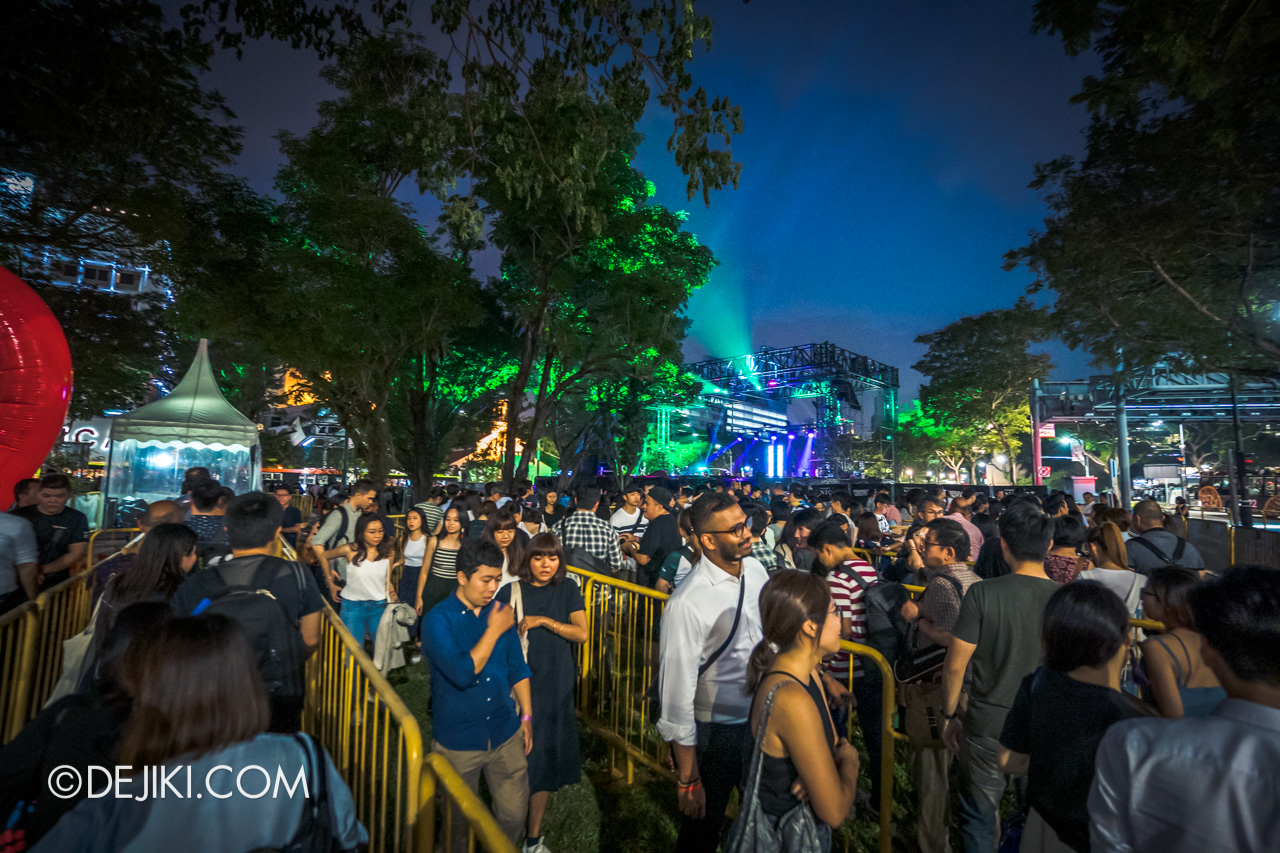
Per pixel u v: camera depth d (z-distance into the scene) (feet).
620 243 68.80
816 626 6.64
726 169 22.56
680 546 21.67
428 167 25.45
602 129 25.40
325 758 5.48
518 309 67.62
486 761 10.20
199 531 15.75
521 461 74.02
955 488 86.17
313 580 10.58
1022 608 9.58
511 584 13.12
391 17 23.71
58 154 37.88
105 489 45.55
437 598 20.65
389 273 56.85
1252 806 4.18
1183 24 26.22
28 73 32.78
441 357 66.33
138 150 39.81
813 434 294.87
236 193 56.34
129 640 4.95
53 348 22.62
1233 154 31.01
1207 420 123.75
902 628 13.11
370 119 55.83
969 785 9.91
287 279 52.95
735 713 9.55
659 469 190.29
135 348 57.41
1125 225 37.55
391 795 12.11
